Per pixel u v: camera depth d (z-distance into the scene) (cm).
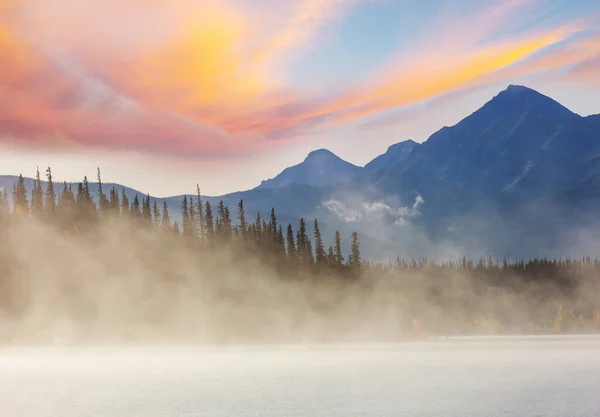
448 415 4966
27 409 5431
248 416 5009
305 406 5450
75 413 5212
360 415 5000
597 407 5275
